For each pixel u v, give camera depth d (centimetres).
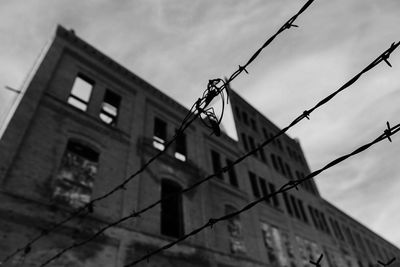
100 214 864
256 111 2509
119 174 1005
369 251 2892
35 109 880
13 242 648
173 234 1095
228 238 1292
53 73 1030
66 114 973
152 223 995
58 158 862
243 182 1700
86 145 977
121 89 1295
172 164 1267
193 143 1505
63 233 750
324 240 2147
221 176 1553
